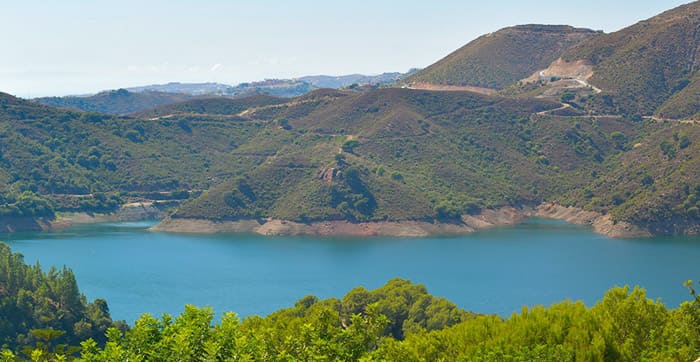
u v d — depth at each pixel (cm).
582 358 6388
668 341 6756
